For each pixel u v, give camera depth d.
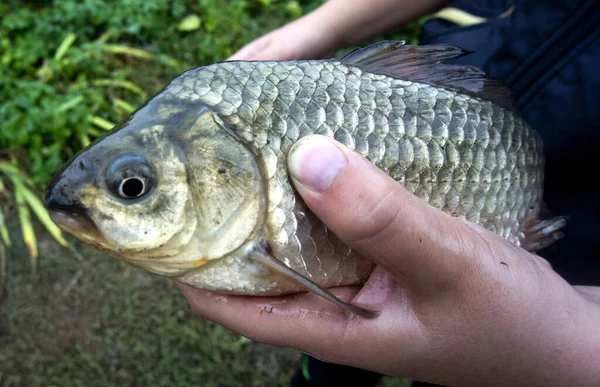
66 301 0.37
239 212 0.16
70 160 0.16
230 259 0.16
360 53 0.18
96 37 0.51
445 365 0.17
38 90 0.43
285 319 0.17
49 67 0.46
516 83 0.23
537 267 0.17
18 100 0.42
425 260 0.15
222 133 0.15
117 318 0.37
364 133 0.17
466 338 0.16
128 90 0.48
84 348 0.36
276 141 0.16
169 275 0.16
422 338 0.17
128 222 0.15
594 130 0.22
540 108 0.22
